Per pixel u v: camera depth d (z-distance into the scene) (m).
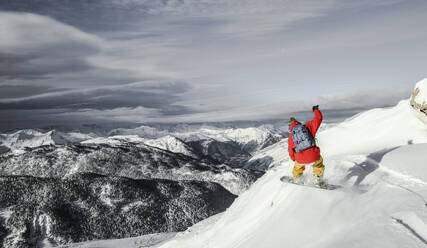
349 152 10.62
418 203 4.23
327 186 6.32
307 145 6.30
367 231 3.88
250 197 10.57
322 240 4.40
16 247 104.50
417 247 3.12
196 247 10.17
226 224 10.00
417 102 11.21
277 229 5.70
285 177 7.69
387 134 11.32
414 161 6.36
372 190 5.61
